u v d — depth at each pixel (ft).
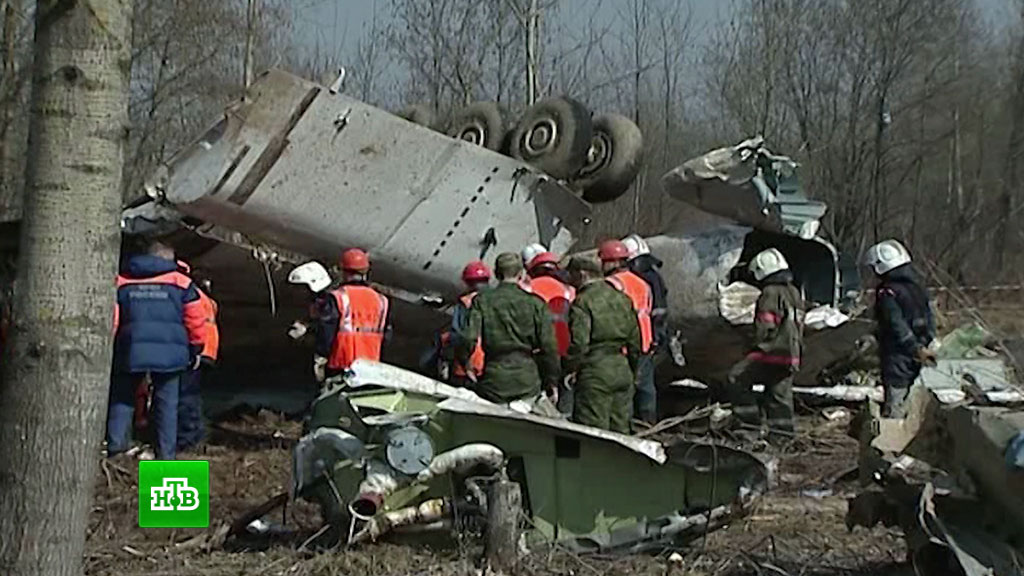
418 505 20.48
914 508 18.38
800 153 93.66
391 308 36.32
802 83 93.50
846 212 94.58
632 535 20.75
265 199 32.81
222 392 41.11
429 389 21.29
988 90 121.80
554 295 30.35
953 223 112.68
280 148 32.45
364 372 21.08
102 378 12.85
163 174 32.48
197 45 72.18
